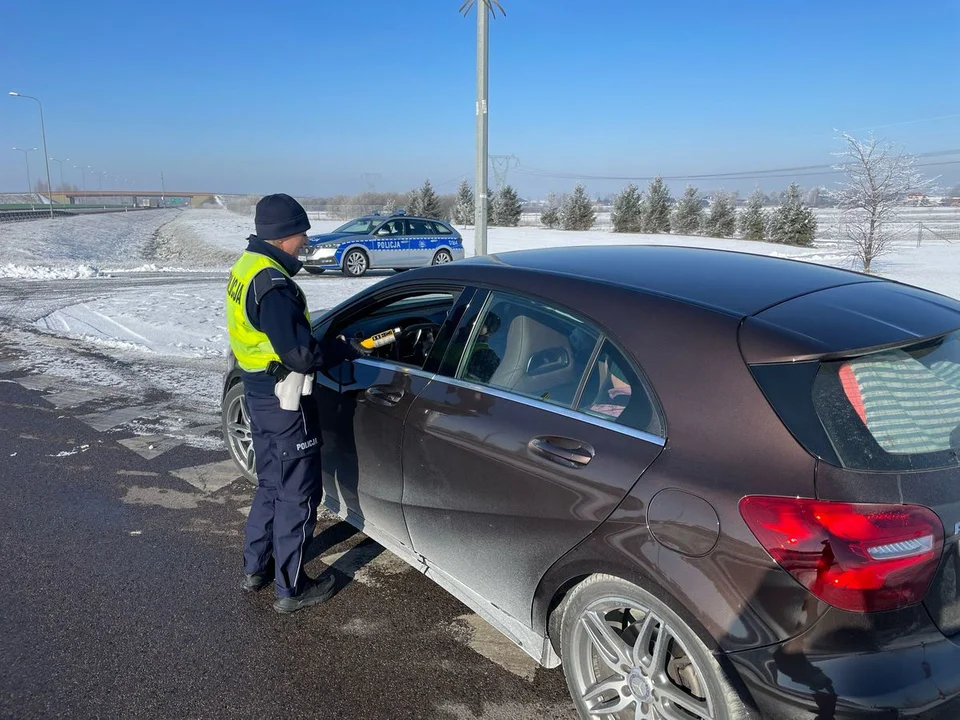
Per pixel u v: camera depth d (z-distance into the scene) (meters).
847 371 2.01
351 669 2.83
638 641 2.17
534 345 2.64
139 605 3.25
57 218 52.00
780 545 1.83
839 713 1.78
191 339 9.08
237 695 2.66
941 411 2.04
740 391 2.04
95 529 3.96
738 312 2.24
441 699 2.67
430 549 3.02
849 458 1.87
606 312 2.43
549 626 2.53
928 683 1.80
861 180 19.78
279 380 2.91
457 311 3.00
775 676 1.84
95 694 2.65
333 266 17.30
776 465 1.91
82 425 5.68
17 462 4.90
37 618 3.12
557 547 2.35
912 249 29.75
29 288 13.23
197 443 5.30
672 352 2.21
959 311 2.43
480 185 11.74
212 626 3.10
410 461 3.02
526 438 2.49
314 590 3.28
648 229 53.16
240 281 2.84
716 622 1.91
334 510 3.70
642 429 2.20
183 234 39.09
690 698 2.06
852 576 1.78
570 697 2.69
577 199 56.12
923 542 1.83
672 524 2.02
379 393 3.19
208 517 4.13
